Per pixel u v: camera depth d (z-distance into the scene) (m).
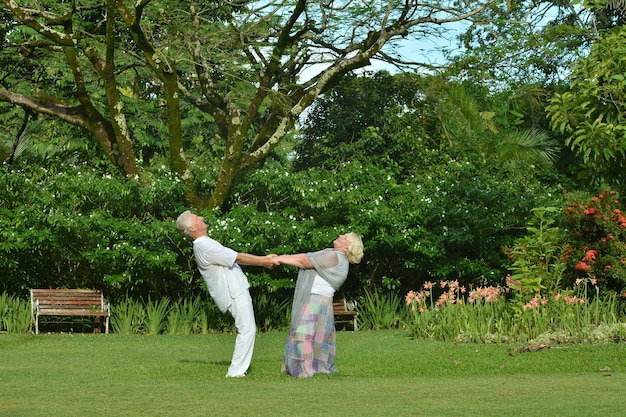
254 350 13.33
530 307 13.31
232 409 6.55
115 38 20.53
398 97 25.41
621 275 14.22
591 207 15.05
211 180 19.61
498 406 6.57
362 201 19.42
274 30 21.45
